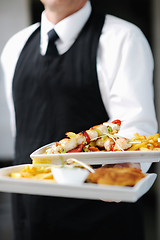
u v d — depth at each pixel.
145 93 1.67
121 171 0.96
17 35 2.11
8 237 2.80
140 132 1.52
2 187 0.94
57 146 1.18
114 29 1.79
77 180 0.92
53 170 0.94
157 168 3.76
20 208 1.80
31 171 1.04
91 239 1.71
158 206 3.77
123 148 1.16
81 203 1.69
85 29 1.82
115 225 1.68
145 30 3.91
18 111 1.91
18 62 1.92
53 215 1.72
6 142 3.81
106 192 0.85
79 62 1.79
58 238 1.74
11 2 3.76
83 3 1.83
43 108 1.82
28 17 3.76
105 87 1.77
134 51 1.73
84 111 1.79
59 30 1.80
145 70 1.71
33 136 1.85
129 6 3.92
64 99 1.79
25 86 1.87
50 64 1.82
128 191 0.83
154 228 3.41
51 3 1.76
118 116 1.67
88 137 1.21
